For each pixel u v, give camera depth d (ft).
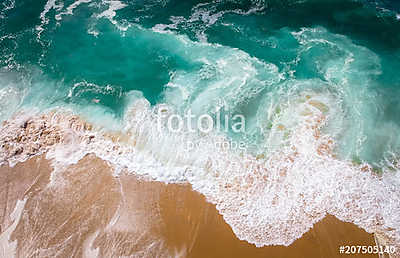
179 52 69.67
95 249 40.27
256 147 51.85
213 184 47.44
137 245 40.86
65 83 63.98
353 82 62.13
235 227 42.96
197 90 61.57
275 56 67.67
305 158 50.14
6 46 72.23
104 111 58.23
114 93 61.77
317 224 43.21
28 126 54.34
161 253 40.24
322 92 60.08
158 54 69.56
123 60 68.74
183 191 46.80
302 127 54.44
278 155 50.62
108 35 75.00
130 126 55.47
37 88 62.80
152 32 74.90
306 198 45.68
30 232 41.81
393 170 49.03
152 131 54.54
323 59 66.90
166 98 60.54
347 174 48.32
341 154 50.88
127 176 48.44
